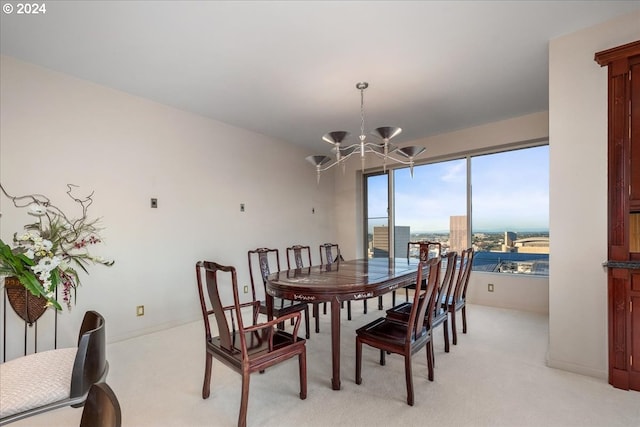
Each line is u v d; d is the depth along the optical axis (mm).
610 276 2154
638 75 2082
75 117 2926
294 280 2512
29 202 2654
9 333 2512
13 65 2594
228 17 2094
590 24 2229
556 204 2408
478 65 2754
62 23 2137
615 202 2162
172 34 2281
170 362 2633
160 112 3549
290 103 3568
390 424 1783
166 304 3547
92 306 2984
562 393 2064
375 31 2262
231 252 4266
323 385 2240
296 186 5320
